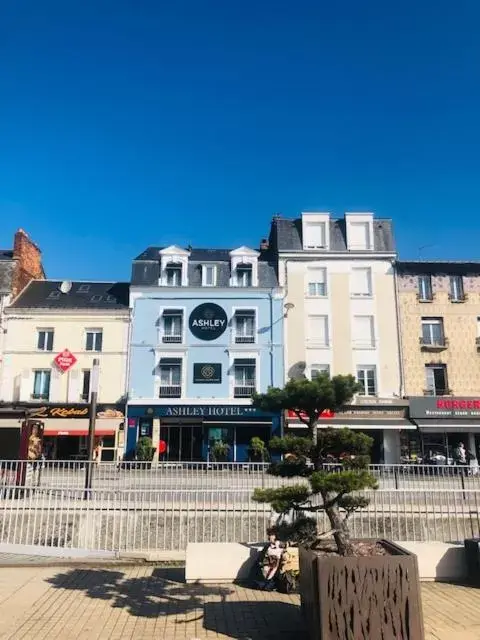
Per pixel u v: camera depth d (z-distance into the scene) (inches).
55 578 339.3
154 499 476.4
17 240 1210.0
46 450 1079.0
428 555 332.5
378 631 202.4
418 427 1058.7
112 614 263.6
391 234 1214.9
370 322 1162.0
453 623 244.7
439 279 1171.3
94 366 601.6
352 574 206.8
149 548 447.2
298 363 1135.6
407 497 466.3
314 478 232.1
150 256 1242.6
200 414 1093.8
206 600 291.4
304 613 240.5
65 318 1143.6
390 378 1126.4
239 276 1193.4
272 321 1155.9
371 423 1065.5
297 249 1198.3
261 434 1098.7
